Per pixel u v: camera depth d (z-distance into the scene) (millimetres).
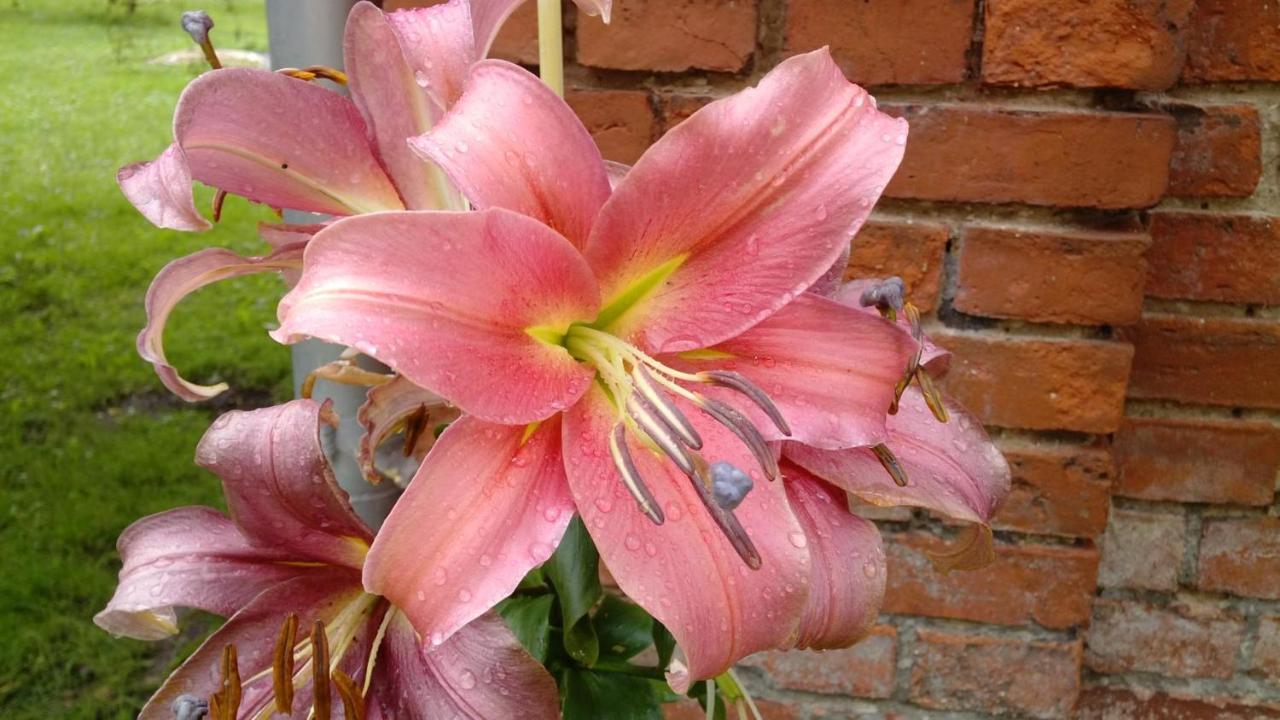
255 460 364
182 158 344
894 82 709
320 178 398
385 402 413
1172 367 811
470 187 323
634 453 350
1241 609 859
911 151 718
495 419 324
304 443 363
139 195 352
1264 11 738
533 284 333
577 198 343
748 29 708
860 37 702
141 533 413
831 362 365
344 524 375
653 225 345
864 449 396
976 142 710
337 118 389
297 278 415
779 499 349
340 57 633
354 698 358
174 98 4109
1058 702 827
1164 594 864
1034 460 775
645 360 352
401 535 320
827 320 364
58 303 2414
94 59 4512
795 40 708
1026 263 730
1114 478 837
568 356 356
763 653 855
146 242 2762
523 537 333
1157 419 822
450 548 325
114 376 2082
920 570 810
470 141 328
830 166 342
